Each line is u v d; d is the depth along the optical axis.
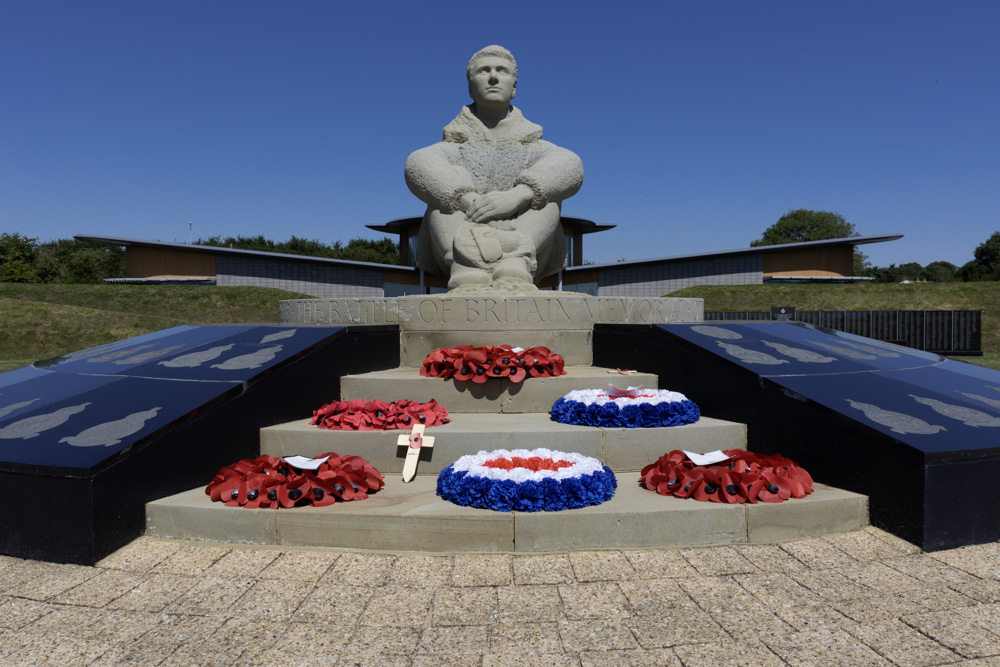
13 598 2.89
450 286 7.70
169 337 6.07
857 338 6.29
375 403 4.53
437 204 8.38
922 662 2.31
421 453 4.25
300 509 3.42
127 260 33.22
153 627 2.61
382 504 3.51
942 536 3.40
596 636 2.49
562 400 4.77
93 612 2.74
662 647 2.42
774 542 3.45
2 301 22.31
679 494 3.59
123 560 3.29
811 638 2.47
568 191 8.49
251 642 2.48
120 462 3.42
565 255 9.47
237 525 3.45
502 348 5.41
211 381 4.34
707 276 32.66
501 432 4.23
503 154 8.83
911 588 2.92
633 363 5.82
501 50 8.92
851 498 3.62
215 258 32.31
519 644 2.44
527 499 3.35
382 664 2.32
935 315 19.42
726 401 4.75
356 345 5.56
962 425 3.79
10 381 5.29
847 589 2.90
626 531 3.34
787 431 4.24
